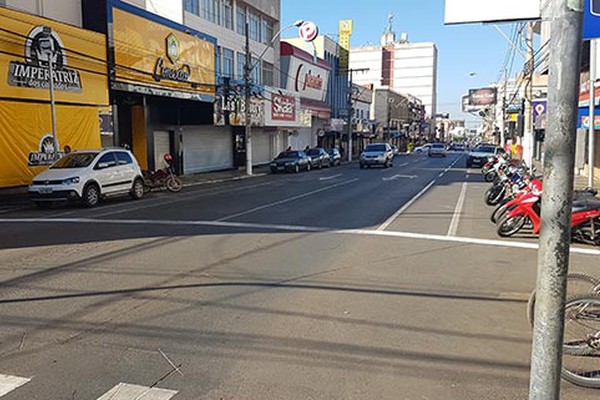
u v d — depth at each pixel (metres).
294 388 3.89
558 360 2.58
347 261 8.02
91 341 4.77
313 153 37.97
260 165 40.47
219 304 5.84
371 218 12.68
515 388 3.92
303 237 10.00
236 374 4.11
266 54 40.22
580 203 9.28
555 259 2.51
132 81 21.69
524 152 25.58
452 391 3.86
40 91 17.30
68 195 14.30
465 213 13.71
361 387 3.91
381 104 83.44
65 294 6.17
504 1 3.64
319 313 5.58
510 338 4.95
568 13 2.37
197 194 18.94
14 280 6.76
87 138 19.75
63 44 18.17
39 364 4.27
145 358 4.40
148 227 11.04
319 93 50.56
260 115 34.22
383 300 6.08
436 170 34.22
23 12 16.61
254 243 9.35
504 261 8.18
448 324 5.31
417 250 8.93
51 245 9.03
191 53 25.92
